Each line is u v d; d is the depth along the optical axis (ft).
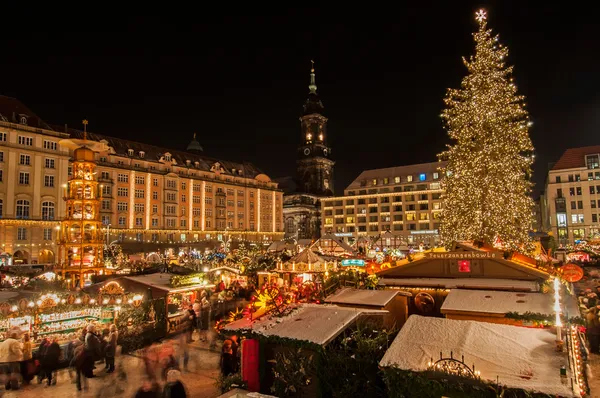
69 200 85.97
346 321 23.49
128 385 35.70
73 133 219.20
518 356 17.58
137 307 50.49
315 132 383.45
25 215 182.39
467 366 16.51
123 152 237.45
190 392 32.81
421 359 17.89
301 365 21.35
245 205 302.45
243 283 79.71
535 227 358.23
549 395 14.70
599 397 27.32
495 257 33.76
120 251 136.87
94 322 51.70
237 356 31.91
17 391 34.60
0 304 45.32
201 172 276.62
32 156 187.11
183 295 64.49
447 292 32.86
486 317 25.08
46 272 81.76
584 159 236.02
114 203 221.66
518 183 78.95
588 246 117.50
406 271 37.11
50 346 37.22
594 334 39.32
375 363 20.42
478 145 79.56
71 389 34.94
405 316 32.96
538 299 26.37
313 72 396.98
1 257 148.05
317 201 369.09
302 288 31.32
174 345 47.96
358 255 112.88
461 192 81.51
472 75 82.12
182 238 253.85
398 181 300.20
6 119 182.19
